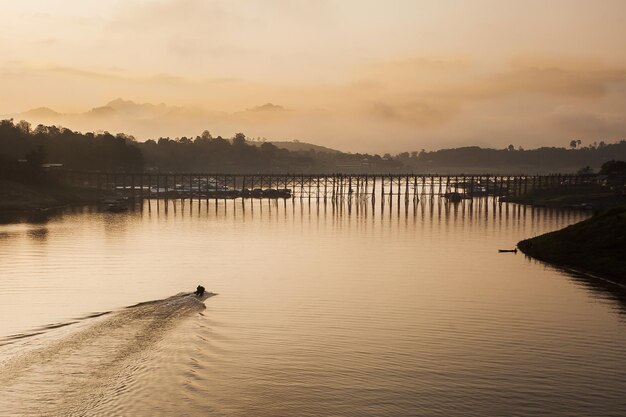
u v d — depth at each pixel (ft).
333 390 154.30
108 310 225.56
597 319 225.97
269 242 449.48
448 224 604.49
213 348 181.98
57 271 312.71
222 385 154.61
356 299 252.62
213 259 362.53
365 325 212.64
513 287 282.77
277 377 161.48
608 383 162.30
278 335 197.88
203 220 626.23
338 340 194.08
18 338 184.14
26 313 219.82
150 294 256.93
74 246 411.75
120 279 292.20
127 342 179.83
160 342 181.57
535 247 396.98
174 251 395.55
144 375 156.15
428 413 143.02
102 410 136.36
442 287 280.92
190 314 219.82
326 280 295.48
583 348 190.80
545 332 208.13
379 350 185.06
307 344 189.26
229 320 214.90
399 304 244.63
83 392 144.15
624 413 144.77
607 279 305.12
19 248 397.80
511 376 165.89
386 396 151.53
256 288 273.33
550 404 149.18
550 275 315.17
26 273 305.73
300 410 142.51
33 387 146.00
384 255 385.91
